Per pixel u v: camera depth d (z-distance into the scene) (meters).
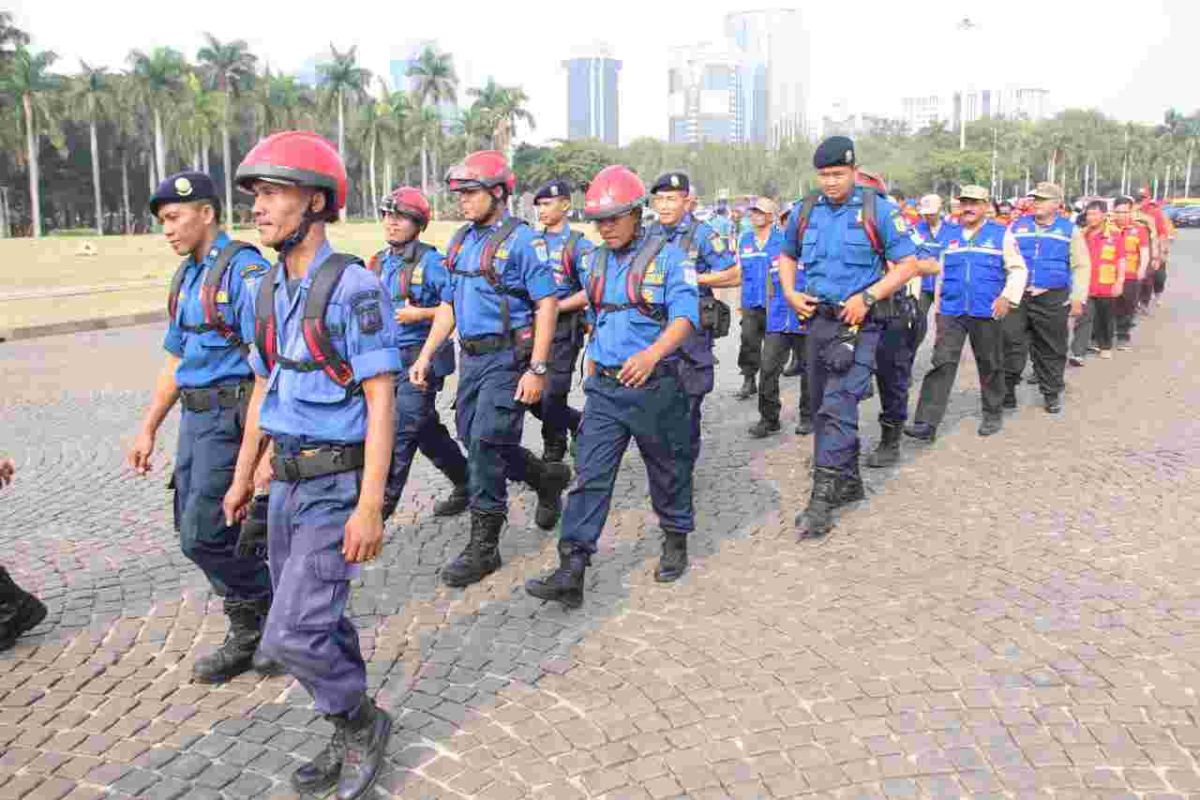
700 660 3.97
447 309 5.02
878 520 5.67
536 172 94.25
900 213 5.25
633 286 4.38
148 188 78.44
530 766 3.26
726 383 10.42
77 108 64.44
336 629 3.09
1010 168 102.19
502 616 4.47
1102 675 3.73
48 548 5.48
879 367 6.70
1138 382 9.81
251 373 3.74
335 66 70.19
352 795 3.06
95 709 3.69
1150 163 114.19
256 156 2.88
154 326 16.98
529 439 7.95
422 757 3.32
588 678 3.85
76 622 4.47
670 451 4.64
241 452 3.46
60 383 10.95
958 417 8.45
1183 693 3.58
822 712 3.54
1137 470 6.48
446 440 5.72
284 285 3.04
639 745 3.36
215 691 3.83
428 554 5.30
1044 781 3.09
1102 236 11.12
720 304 6.18
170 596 4.77
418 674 3.91
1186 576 4.66
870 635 4.14
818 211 5.41
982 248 7.30
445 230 57.09
